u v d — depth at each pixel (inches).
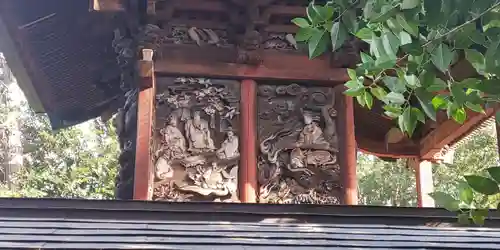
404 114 159.3
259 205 316.5
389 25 147.0
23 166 1238.9
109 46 490.9
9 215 297.6
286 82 400.8
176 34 399.2
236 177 377.1
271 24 405.1
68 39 481.4
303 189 380.5
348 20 156.5
